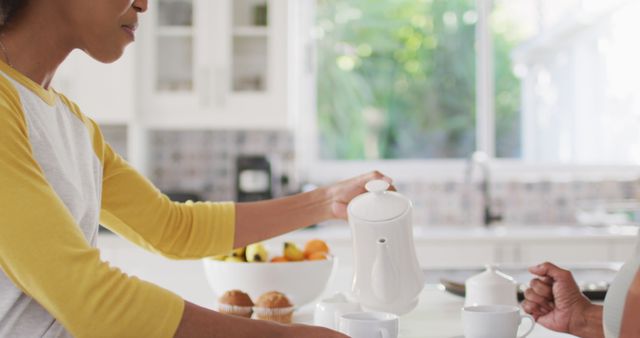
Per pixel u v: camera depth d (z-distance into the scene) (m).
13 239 0.86
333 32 4.21
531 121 4.21
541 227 3.88
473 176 4.07
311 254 1.59
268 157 3.82
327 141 4.21
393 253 1.23
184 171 4.09
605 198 4.04
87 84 3.63
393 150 4.21
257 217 1.49
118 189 1.37
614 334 1.11
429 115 4.22
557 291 1.39
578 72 4.23
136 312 0.88
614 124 4.19
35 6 1.06
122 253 3.28
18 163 0.89
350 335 1.03
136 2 1.14
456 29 4.22
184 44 3.74
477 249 3.36
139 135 3.75
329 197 1.51
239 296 1.40
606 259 3.36
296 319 1.45
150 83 3.71
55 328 1.00
